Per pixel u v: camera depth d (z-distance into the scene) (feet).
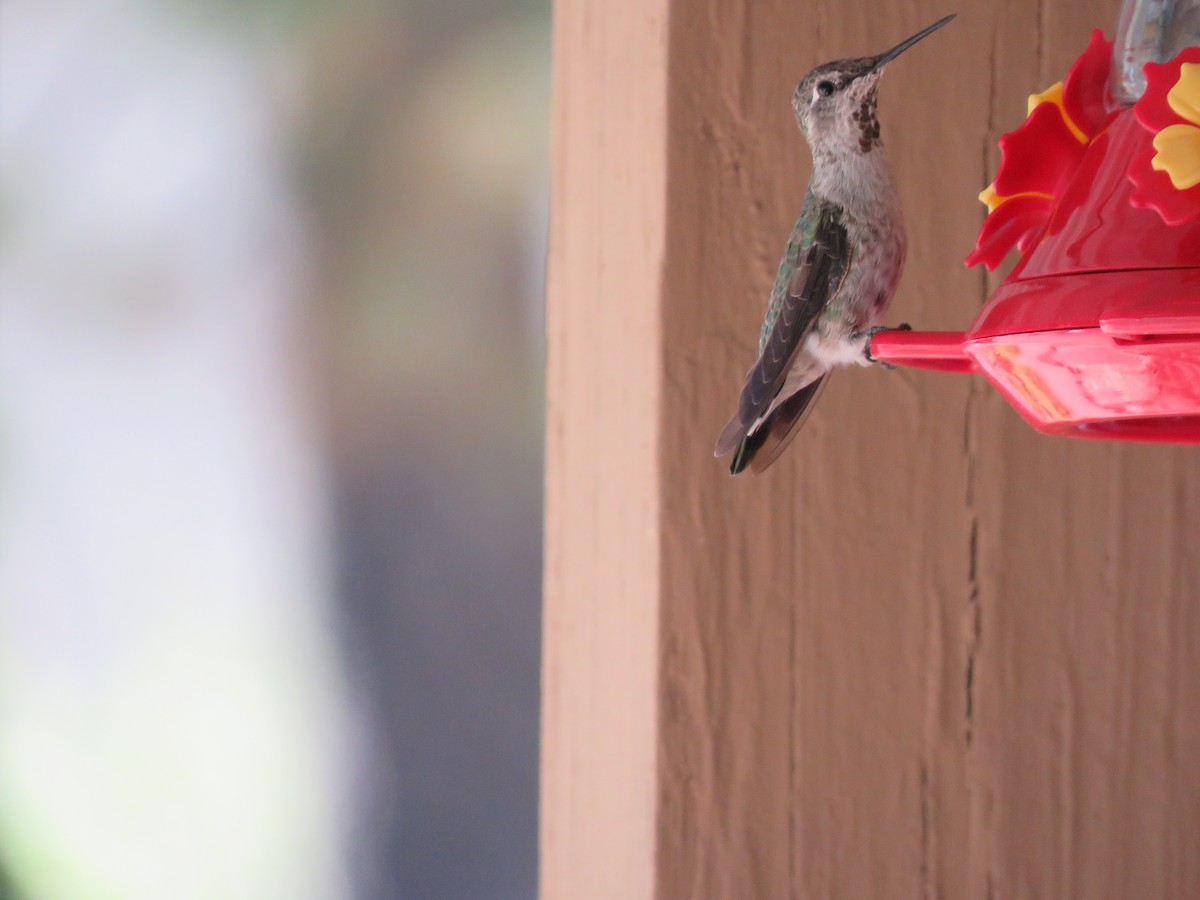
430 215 18.21
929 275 10.85
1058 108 10.64
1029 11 10.85
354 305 18.34
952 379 10.83
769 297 10.78
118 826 17.97
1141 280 10.51
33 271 18.70
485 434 18.16
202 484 18.80
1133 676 10.84
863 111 10.83
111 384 18.83
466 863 17.75
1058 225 10.59
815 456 10.80
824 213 10.82
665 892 10.75
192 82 18.52
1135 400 10.53
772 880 10.77
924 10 10.83
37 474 18.90
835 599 10.80
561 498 10.88
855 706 10.80
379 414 18.21
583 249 10.85
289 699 18.43
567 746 10.87
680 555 10.76
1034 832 10.83
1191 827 10.84
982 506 10.82
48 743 18.37
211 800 18.08
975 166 10.85
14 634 18.63
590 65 10.85
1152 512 10.84
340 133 18.28
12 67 18.48
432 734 17.90
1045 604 10.84
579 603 10.85
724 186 10.77
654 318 10.76
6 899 17.72
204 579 18.63
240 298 18.65
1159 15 10.65
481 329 18.15
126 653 18.72
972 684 10.82
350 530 18.30
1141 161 10.53
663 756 10.75
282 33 18.33
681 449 10.76
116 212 18.66
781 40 10.79
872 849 10.80
